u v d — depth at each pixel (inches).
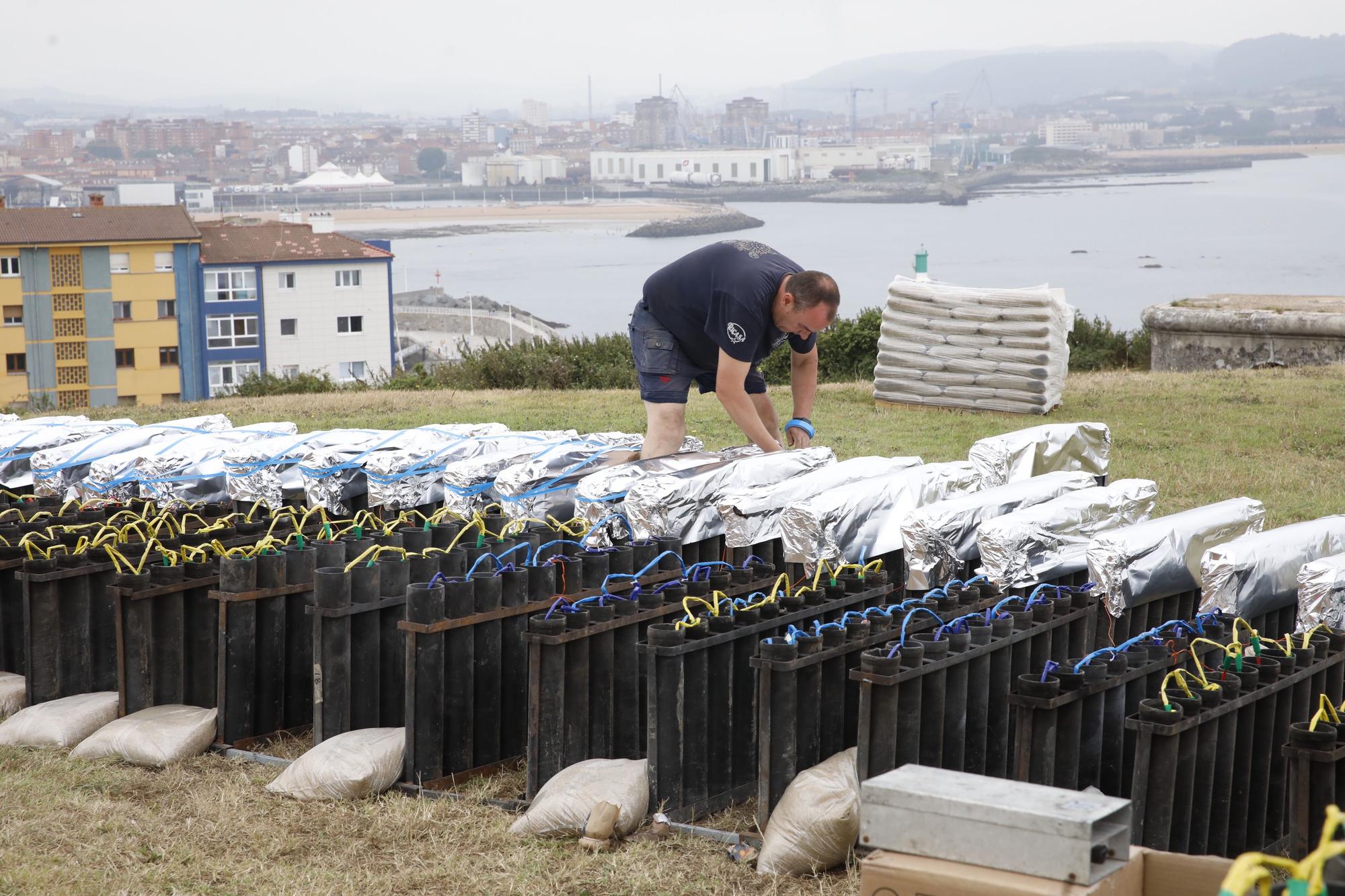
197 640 220.2
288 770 191.6
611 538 230.1
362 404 620.7
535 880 162.2
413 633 190.1
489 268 7539.4
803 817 161.8
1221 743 165.0
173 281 2970.0
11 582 242.8
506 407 593.9
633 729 195.9
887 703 163.8
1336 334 684.1
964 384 542.6
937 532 210.1
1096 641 205.8
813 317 240.7
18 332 2866.6
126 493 281.6
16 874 162.6
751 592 209.3
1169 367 763.4
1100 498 226.7
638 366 271.6
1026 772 163.3
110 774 199.2
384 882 161.9
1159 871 124.0
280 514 258.5
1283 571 203.8
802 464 248.4
